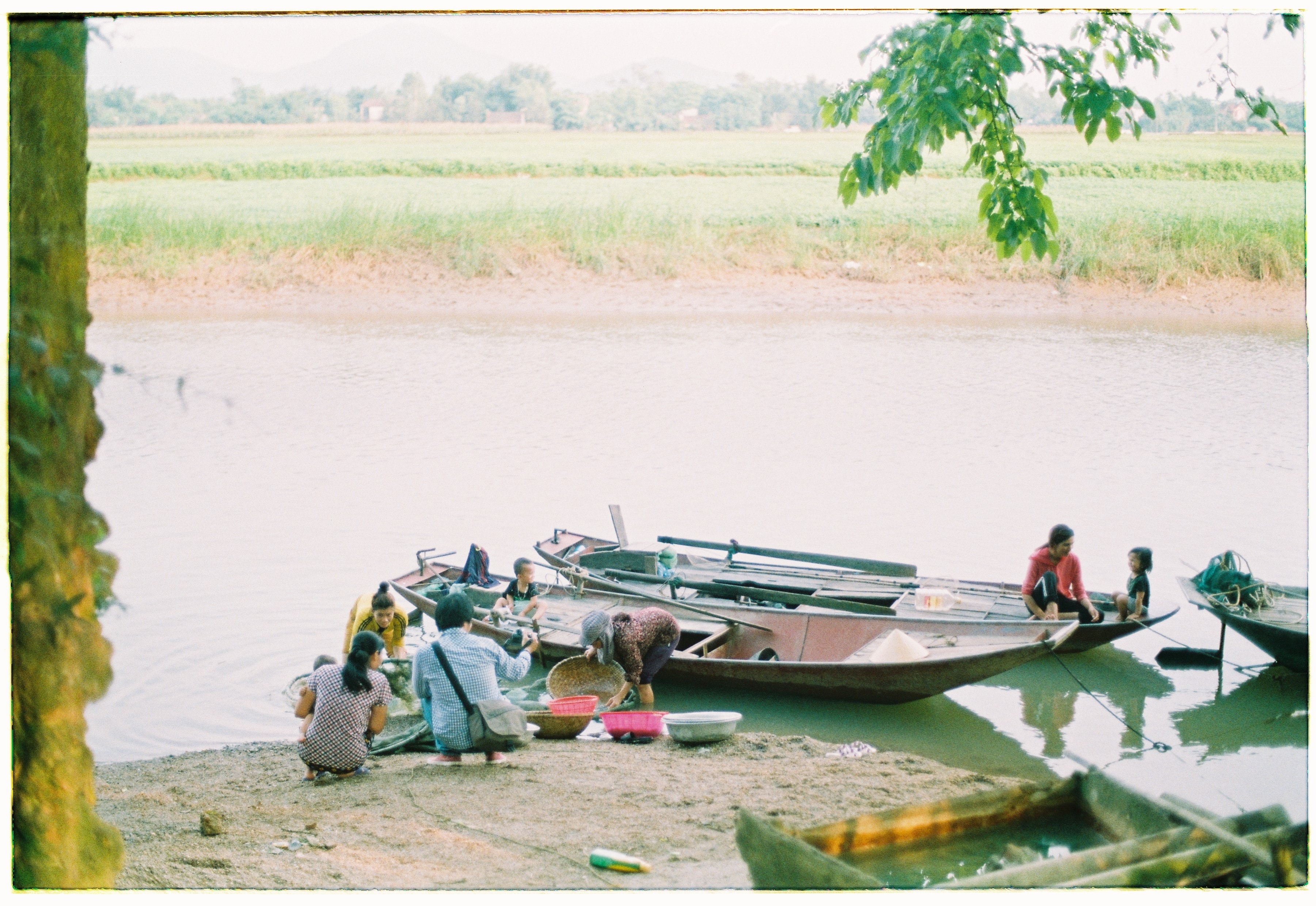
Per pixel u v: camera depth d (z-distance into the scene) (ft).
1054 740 24.76
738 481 46.93
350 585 34.63
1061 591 29.27
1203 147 110.52
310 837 18.28
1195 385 65.31
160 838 18.21
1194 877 15.48
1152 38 24.94
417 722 24.67
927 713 26.55
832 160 126.21
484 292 98.43
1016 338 81.00
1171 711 26.35
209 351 76.54
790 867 15.06
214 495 45.19
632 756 23.20
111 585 13.82
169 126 146.10
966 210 107.45
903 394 63.82
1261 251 94.84
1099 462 49.49
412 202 112.57
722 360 73.77
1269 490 44.70
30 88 12.61
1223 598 29.01
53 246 12.72
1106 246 96.68
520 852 17.48
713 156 128.16
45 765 13.12
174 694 26.99
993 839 17.52
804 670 26.32
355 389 65.46
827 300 94.89
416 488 45.98
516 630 29.09
